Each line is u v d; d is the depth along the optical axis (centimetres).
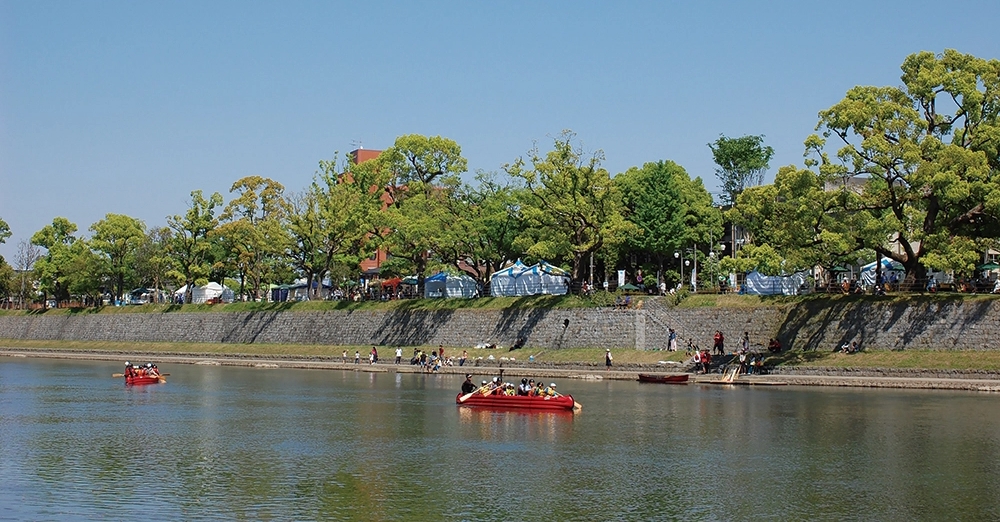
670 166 16062
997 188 9306
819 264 10238
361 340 14100
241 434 7162
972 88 9650
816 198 9825
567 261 14288
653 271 15125
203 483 5569
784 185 10025
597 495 5294
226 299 18275
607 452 6388
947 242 9506
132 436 7100
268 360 14388
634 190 14750
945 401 8338
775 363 10131
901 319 9788
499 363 11919
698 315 11181
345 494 5325
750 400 8619
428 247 13575
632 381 10462
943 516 4894
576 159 11975
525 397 8319
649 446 6575
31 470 5912
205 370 13288
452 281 14225
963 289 10006
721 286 12850
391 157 14912
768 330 10688
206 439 6950
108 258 19612
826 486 5459
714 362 10444
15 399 9469
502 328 12531
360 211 14800
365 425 7544
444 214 13512
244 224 16400
